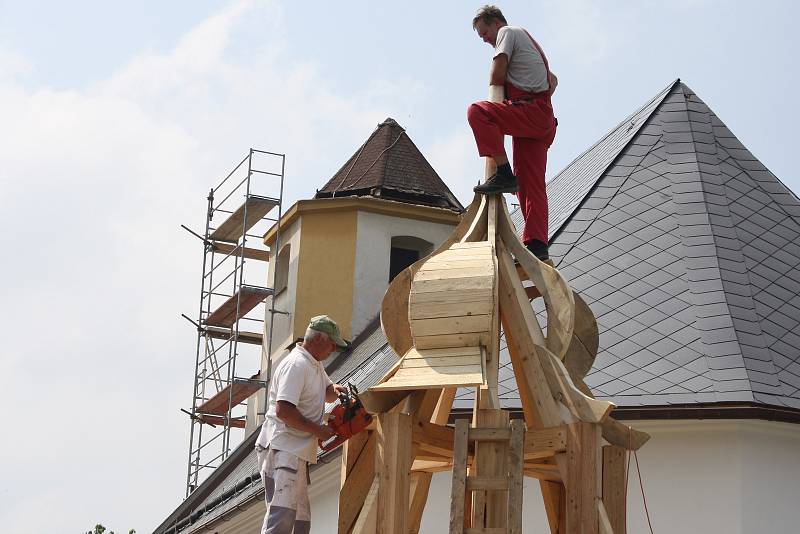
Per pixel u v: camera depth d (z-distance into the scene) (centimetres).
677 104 2323
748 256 1958
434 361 1020
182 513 3281
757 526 1633
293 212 3403
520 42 1132
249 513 2491
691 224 2017
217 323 3812
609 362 1752
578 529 986
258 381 3506
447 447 1061
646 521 1659
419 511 1183
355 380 2659
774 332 1798
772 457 1664
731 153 2219
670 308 1841
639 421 1672
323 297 3328
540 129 1132
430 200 3459
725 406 1636
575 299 1148
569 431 1004
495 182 1106
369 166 3509
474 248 1065
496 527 1022
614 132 2509
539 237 1151
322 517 2150
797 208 2134
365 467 1076
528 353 1051
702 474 1658
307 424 1020
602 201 2106
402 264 3459
